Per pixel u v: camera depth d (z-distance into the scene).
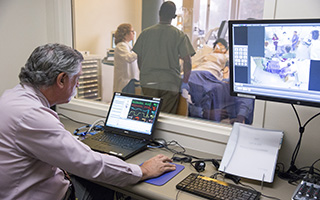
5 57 2.26
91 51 2.43
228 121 2.00
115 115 1.87
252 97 1.39
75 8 2.30
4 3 2.20
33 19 2.29
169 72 2.30
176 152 1.67
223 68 2.07
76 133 1.88
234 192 1.21
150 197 1.24
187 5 2.14
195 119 1.86
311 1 1.33
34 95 1.23
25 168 1.19
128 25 2.38
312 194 1.15
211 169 1.47
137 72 2.44
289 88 1.27
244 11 1.91
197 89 2.18
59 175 1.35
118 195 1.79
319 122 1.39
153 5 2.27
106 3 2.37
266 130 1.46
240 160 1.39
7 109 1.16
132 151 1.58
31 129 1.13
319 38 1.13
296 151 1.46
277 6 1.42
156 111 1.74
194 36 2.16
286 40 1.21
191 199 1.18
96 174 1.20
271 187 1.30
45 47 1.22
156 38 2.30
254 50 1.30
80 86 2.37
